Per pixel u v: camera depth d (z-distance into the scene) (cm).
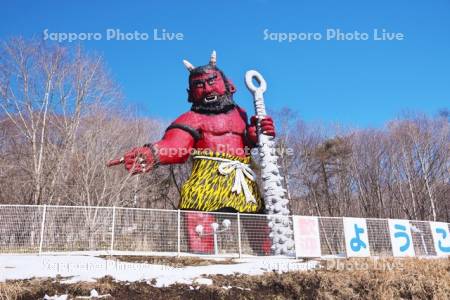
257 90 2005
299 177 4103
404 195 3956
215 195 1728
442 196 3906
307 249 1446
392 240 1568
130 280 1012
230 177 1777
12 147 2594
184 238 1505
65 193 2308
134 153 1756
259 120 1911
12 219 1341
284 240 1563
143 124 3400
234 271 1165
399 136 4062
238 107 1997
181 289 984
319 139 4234
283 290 1055
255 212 1773
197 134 1833
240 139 1897
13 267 1100
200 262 1312
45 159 2361
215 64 1988
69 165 2384
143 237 1420
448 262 1416
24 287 911
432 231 1705
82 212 1417
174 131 1831
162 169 3706
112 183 2503
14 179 2441
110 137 2783
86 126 2678
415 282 1111
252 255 1487
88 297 903
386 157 4150
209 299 962
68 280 985
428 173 3856
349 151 3972
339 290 1055
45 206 1366
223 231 1523
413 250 1588
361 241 1505
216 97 1889
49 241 1348
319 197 4122
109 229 1421
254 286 1059
